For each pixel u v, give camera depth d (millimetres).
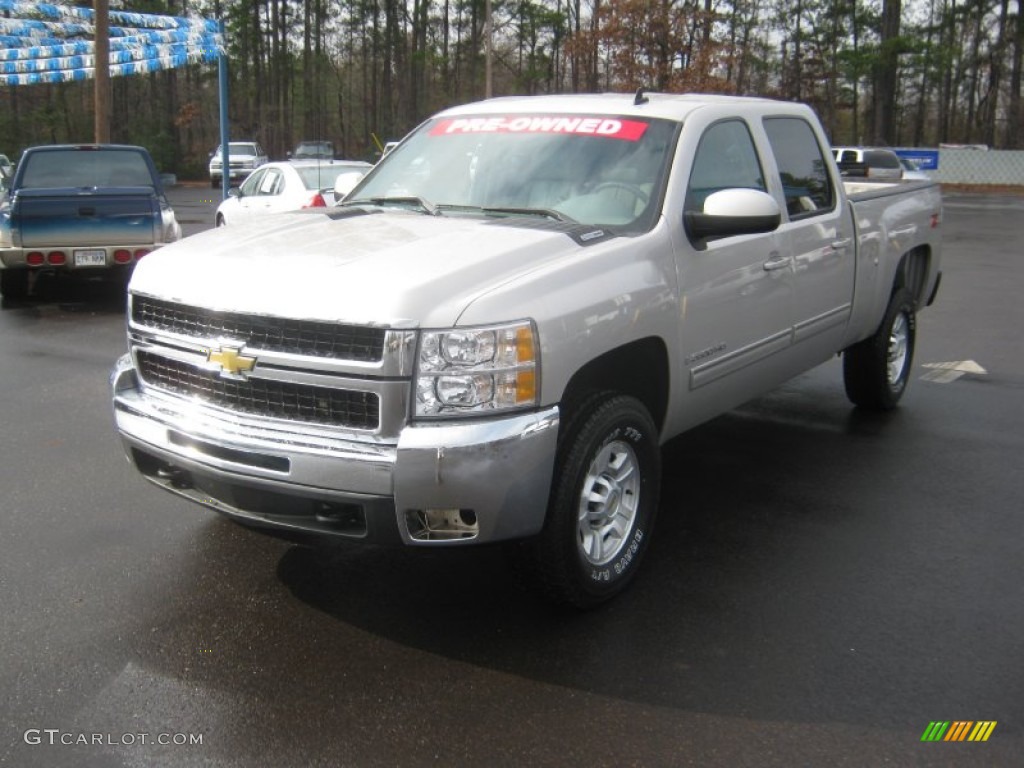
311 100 56000
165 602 4094
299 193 13469
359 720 3311
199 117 55469
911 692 3512
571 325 3701
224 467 3682
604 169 4672
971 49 55906
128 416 4066
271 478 3590
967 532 4949
